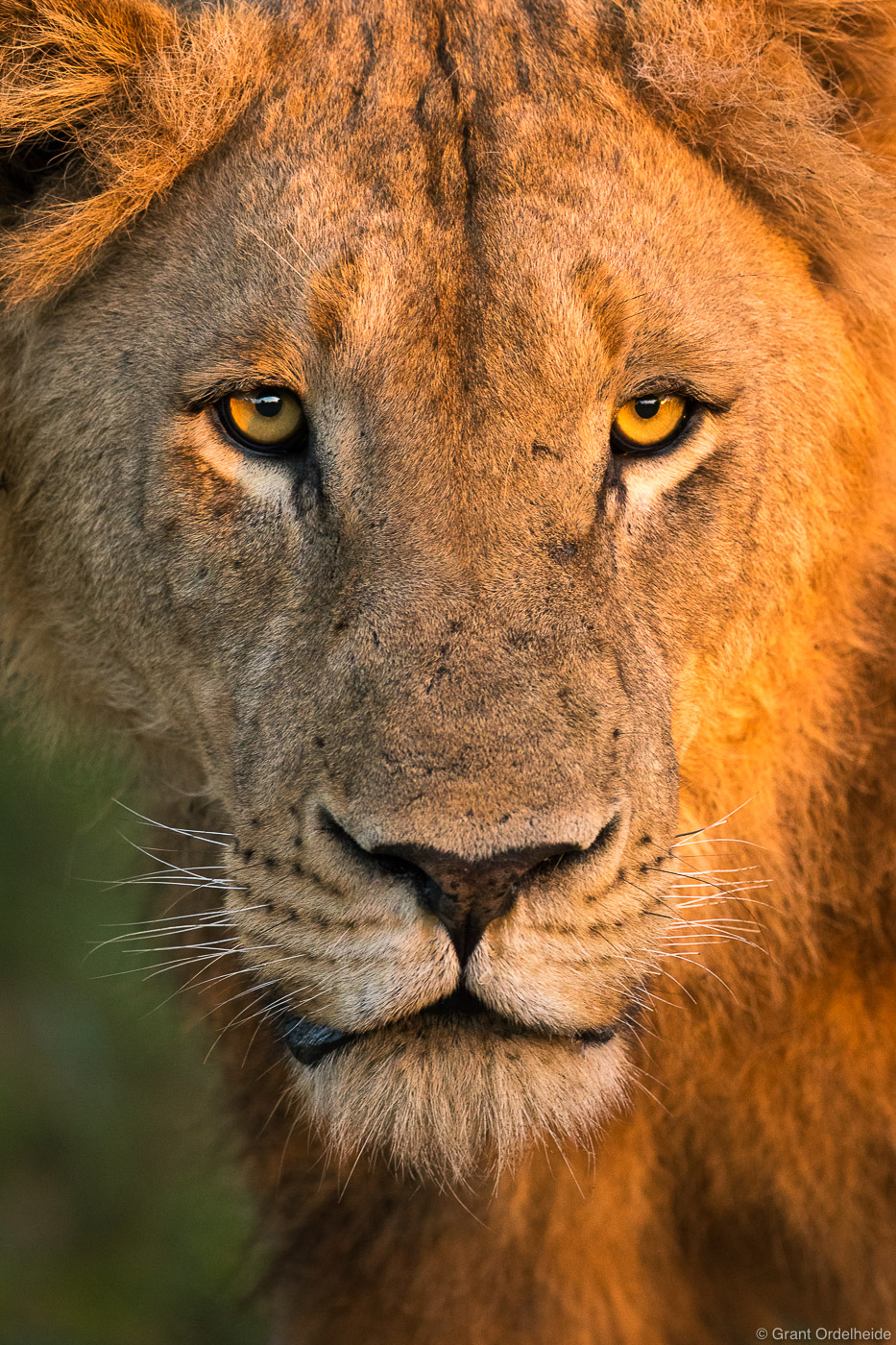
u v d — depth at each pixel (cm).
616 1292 696
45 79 600
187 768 643
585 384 533
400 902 489
